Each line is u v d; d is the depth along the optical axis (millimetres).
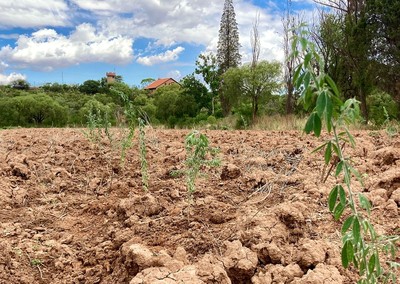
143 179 3486
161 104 19141
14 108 20359
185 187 3582
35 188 3947
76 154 5027
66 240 2877
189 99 19266
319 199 3088
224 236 2602
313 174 3715
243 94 17094
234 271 2227
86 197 3766
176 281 1988
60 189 3990
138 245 2350
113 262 2488
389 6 11273
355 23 12516
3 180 4023
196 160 3057
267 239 2432
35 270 2527
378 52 11883
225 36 29109
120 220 3092
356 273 2133
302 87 1396
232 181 3723
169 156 4711
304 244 2316
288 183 3516
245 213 2904
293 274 2129
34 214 3383
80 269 2527
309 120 1368
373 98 14242
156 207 3100
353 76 12352
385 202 2934
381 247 1589
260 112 16484
